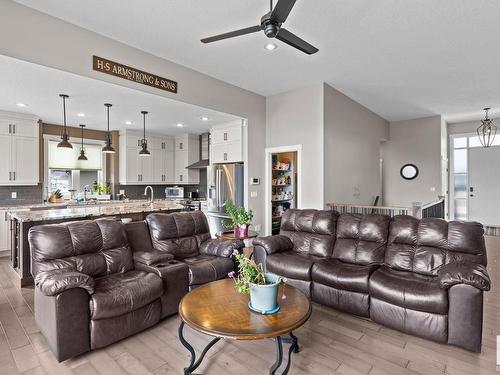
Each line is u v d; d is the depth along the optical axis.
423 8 2.90
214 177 6.01
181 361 2.18
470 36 3.44
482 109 6.68
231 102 5.11
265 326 1.77
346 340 2.44
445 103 6.18
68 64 3.13
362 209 4.78
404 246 3.04
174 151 8.07
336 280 2.88
